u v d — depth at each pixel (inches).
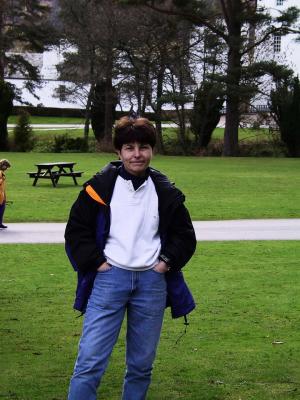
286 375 245.1
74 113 3112.7
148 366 185.6
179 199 182.5
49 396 225.3
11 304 353.7
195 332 301.1
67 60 2049.7
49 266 457.4
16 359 264.5
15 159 1606.8
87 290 182.1
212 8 2031.3
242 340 289.6
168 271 185.0
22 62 2465.6
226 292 379.9
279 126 1923.0
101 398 225.1
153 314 181.9
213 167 1455.5
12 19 2357.3
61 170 1095.0
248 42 1972.2
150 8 1866.4
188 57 1910.7
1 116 1953.7
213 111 1935.3
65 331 303.6
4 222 677.3
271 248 533.0
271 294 375.6
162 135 2059.5
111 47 1925.4
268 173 1305.4
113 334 179.6
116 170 183.8
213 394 226.4
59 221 684.7
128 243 179.2
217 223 678.5
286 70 1822.1
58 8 2418.8
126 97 2010.3
